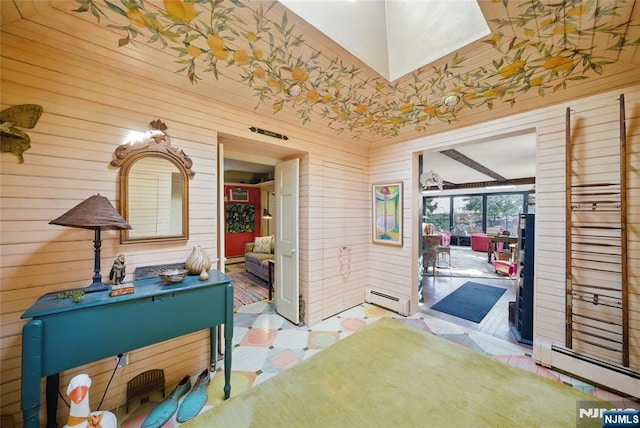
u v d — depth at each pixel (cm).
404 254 329
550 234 216
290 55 167
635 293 181
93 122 158
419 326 291
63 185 149
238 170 687
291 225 302
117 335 134
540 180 221
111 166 164
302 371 143
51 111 146
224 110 220
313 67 181
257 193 735
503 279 501
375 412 113
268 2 127
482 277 516
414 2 163
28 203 140
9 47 135
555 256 213
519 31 144
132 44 148
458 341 258
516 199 860
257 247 554
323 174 307
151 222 178
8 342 135
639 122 178
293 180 297
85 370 158
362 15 163
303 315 299
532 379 134
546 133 218
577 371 194
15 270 137
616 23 130
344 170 333
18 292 138
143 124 177
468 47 160
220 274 185
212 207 210
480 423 105
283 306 318
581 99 200
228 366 174
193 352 201
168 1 123
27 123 140
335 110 246
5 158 135
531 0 120
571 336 201
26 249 140
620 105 181
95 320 128
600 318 192
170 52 157
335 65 179
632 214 182
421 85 205
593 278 196
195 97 202
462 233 971
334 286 323
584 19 130
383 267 352
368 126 286
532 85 195
